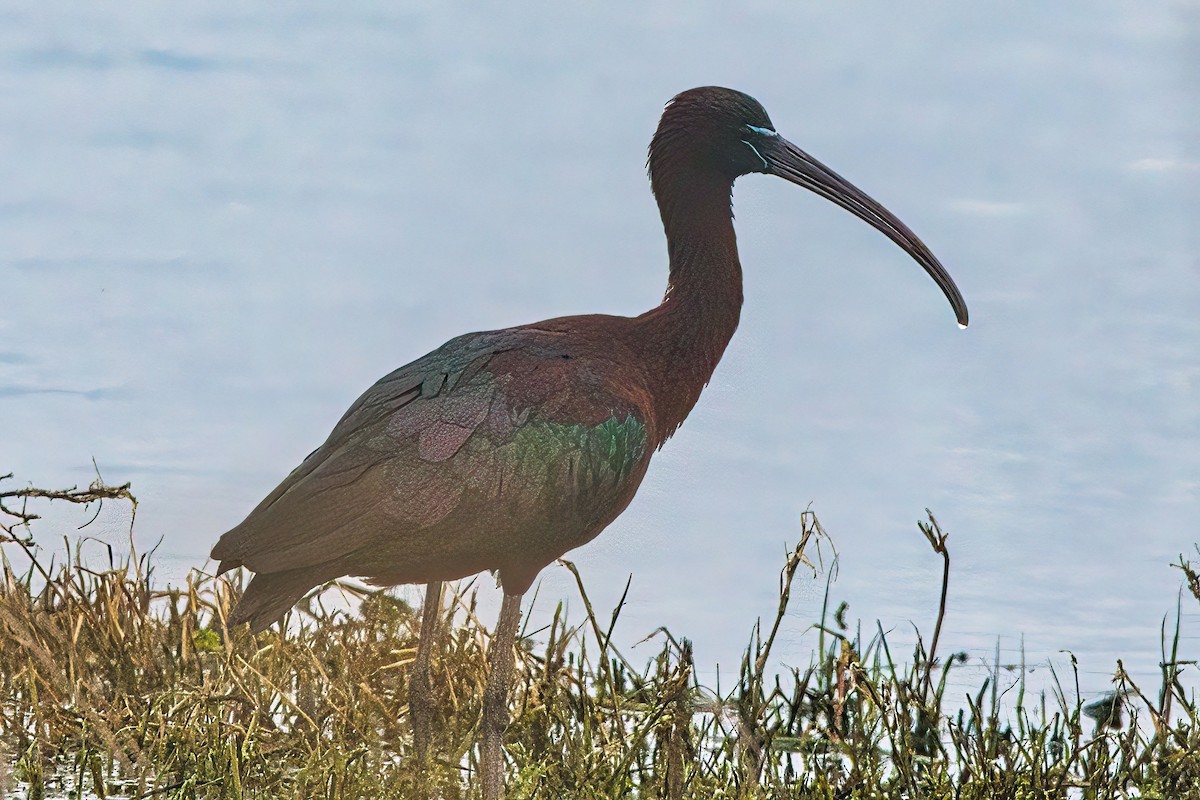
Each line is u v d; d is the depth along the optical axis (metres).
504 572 11.88
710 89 13.63
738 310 13.45
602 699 12.65
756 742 11.61
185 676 12.81
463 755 11.85
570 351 12.19
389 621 13.87
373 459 11.50
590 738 11.70
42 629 13.09
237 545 11.46
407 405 11.67
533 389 11.77
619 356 12.49
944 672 12.38
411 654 13.46
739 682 12.44
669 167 13.48
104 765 11.59
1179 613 13.78
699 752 11.70
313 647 13.63
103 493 13.80
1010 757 11.52
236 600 13.86
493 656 11.83
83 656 12.88
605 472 11.90
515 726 12.43
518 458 11.57
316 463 11.66
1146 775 11.60
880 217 14.02
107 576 13.86
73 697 12.16
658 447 13.13
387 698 13.02
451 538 11.55
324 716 12.39
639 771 11.52
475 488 11.48
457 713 12.69
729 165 13.53
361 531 11.44
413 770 11.29
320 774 11.09
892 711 11.91
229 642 12.58
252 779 11.20
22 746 11.68
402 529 11.46
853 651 12.05
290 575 11.58
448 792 11.38
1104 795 11.24
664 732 11.45
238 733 11.40
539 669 12.88
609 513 12.12
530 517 11.64
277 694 12.71
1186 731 11.90
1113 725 12.41
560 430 11.73
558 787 11.30
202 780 11.10
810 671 12.47
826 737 11.95
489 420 11.59
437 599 11.99
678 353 13.04
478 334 12.31
